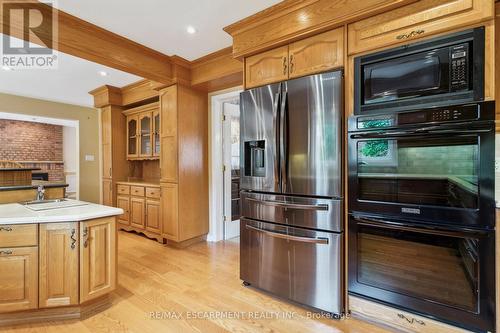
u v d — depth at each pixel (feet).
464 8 4.78
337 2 6.04
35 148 23.89
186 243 11.82
